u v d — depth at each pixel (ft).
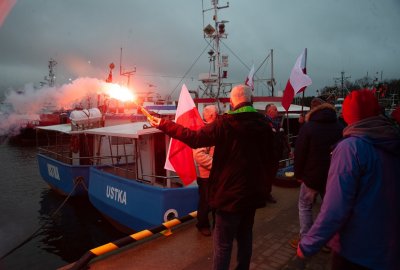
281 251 12.86
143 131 21.76
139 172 25.40
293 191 21.81
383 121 6.36
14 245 28.14
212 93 47.21
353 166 6.00
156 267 11.73
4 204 40.16
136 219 21.03
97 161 34.91
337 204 6.01
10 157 79.56
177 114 14.43
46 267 24.21
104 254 12.58
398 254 5.94
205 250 13.08
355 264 6.23
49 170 41.32
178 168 14.80
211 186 8.70
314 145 11.39
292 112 54.65
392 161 6.04
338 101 79.36
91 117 37.17
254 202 8.43
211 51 46.98
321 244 6.16
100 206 25.68
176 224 14.98
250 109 8.56
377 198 5.95
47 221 33.12
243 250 9.46
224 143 8.31
